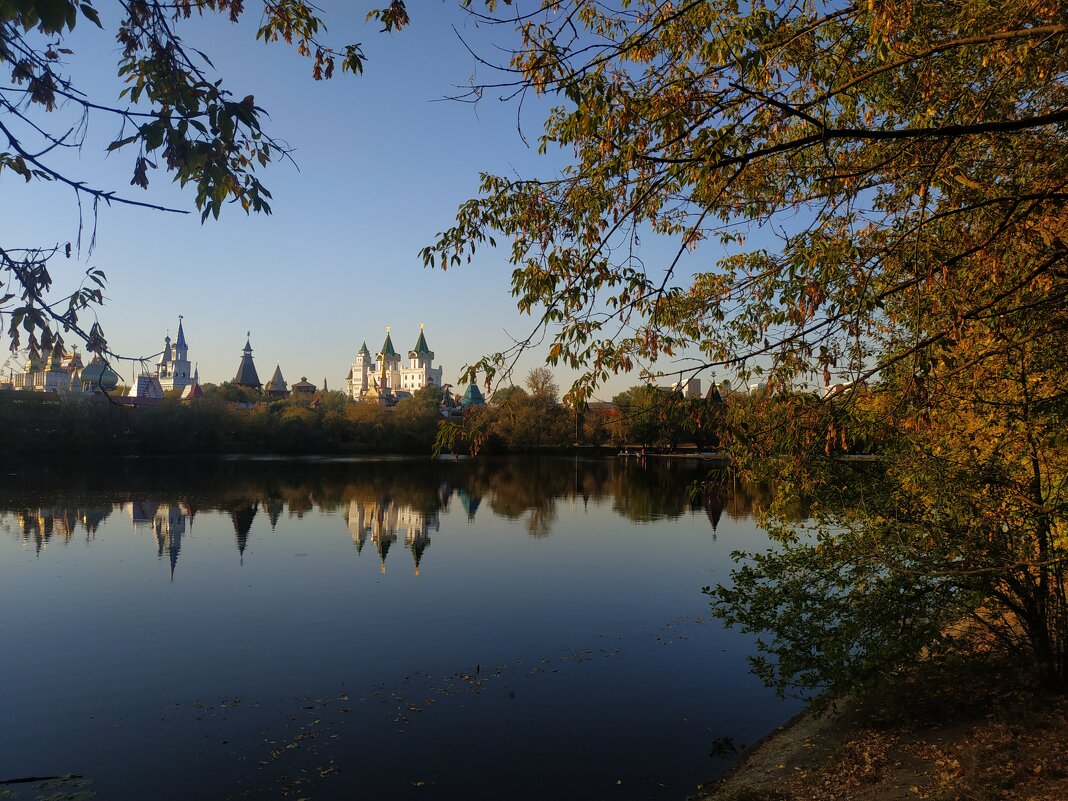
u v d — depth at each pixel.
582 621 15.48
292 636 14.34
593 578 19.83
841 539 8.65
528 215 5.17
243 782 8.49
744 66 4.16
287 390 190.75
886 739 8.38
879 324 6.37
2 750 9.30
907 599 8.26
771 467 7.94
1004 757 7.01
